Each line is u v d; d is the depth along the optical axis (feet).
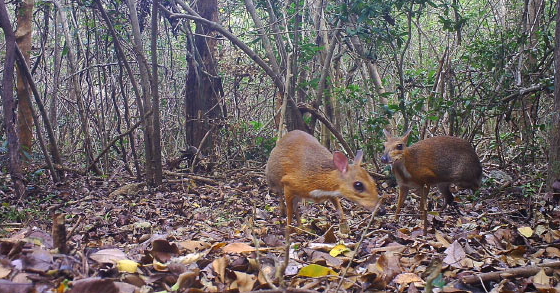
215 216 5.93
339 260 3.66
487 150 9.19
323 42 9.19
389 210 6.29
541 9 8.26
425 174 5.69
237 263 3.37
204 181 8.16
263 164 9.30
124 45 9.92
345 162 4.54
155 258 3.40
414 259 3.70
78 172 8.25
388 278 3.27
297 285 3.14
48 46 10.85
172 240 4.40
